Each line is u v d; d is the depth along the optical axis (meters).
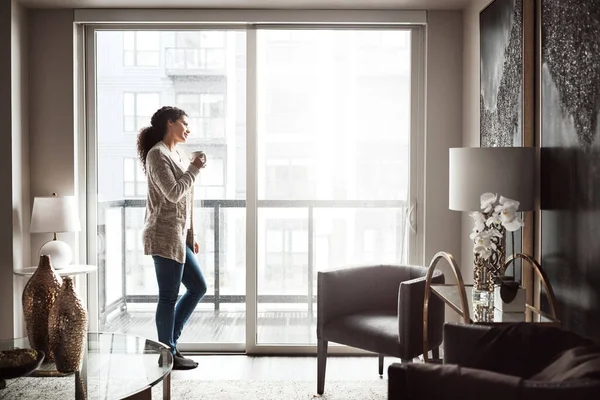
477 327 2.02
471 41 4.04
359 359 4.30
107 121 4.44
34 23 4.28
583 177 2.30
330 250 4.45
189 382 3.77
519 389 1.49
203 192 4.44
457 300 2.67
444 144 4.30
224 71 4.41
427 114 4.30
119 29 4.39
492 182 2.66
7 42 4.05
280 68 4.40
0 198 4.07
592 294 2.25
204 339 4.48
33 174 4.32
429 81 4.30
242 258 4.46
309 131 4.42
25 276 4.18
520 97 2.95
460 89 4.29
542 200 2.71
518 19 2.98
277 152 4.42
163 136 4.00
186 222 3.97
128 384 2.53
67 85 4.30
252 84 4.37
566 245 2.46
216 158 4.43
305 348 4.40
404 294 3.06
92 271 4.09
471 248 4.02
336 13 4.25
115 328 4.48
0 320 4.09
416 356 3.10
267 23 4.32
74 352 2.65
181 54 4.41
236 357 4.35
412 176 4.40
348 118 4.42
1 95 4.05
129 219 4.46
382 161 4.43
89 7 4.25
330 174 4.43
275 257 4.44
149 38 4.41
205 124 4.43
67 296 2.65
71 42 4.29
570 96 2.41
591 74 2.23
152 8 4.26
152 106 4.43
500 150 2.65
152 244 3.88
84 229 4.43
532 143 2.88
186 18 4.26
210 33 4.40
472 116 4.02
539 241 2.81
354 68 4.40
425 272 3.52
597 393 1.44
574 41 2.37
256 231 4.41
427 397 1.63
